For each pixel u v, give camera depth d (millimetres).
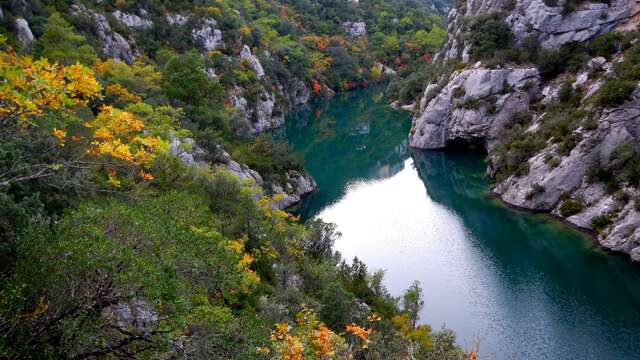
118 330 11898
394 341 24219
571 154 49469
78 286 11016
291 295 25891
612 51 62188
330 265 36969
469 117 74250
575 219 46781
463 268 42531
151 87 58594
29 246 11039
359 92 147875
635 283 37812
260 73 109500
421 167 75750
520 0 75625
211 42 100875
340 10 186750
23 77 9711
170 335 11766
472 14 98375
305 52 144000
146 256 11922
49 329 10609
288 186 62156
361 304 32031
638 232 40031
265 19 149500
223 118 64875
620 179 45156
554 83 69062
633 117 47125
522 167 54531
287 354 15039
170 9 97125
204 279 14102
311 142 96125
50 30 52469
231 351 12266
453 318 35094
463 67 80062
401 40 175375
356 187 68750
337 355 18812
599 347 31016
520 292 37938
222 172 36844
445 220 53531
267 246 30812
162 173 29516
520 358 30469
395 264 44125
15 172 12891
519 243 46062
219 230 26516
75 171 15930
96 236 11492
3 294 9859
